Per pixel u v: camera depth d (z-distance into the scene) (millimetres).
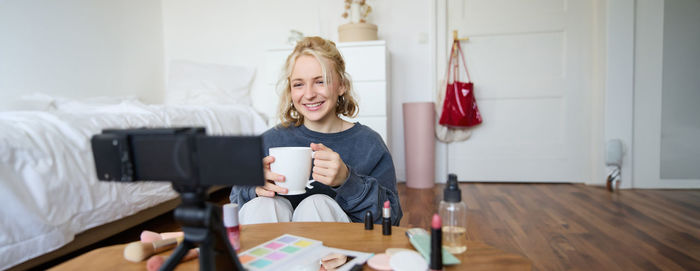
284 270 574
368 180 878
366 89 2607
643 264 1352
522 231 1736
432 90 2908
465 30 2871
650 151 2648
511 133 2889
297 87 1006
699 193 2480
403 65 2945
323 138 1067
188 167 467
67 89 2389
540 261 1389
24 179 1172
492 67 2869
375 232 742
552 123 2844
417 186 2791
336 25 3002
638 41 2613
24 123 1259
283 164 749
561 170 2855
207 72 3014
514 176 2910
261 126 2791
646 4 2578
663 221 1865
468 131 2914
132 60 2920
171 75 2988
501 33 2834
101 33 2643
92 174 1416
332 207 895
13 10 2062
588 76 2762
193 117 2184
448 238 615
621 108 2652
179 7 3225
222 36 3180
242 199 949
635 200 2311
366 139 1069
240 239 712
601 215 1983
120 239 1765
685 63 2574
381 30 2941
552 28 2773
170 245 652
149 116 1857
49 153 1258
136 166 494
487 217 1972
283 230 762
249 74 3102
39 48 2205
